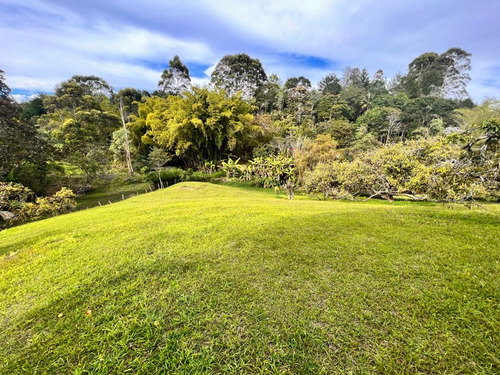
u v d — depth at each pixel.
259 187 16.78
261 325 1.87
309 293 2.24
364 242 3.32
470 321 1.79
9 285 2.68
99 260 3.14
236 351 1.65
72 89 25.61
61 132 21.56
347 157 20.58
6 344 1.83
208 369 1.52
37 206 9.91
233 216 4.99
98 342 1.78
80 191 15.16
